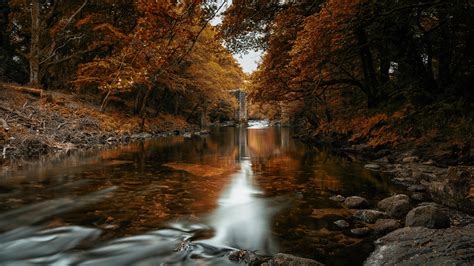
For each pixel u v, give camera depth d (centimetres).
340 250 409
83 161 1201
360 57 1845
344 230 482
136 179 877
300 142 2402
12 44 2897
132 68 658
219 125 6719
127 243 438
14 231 481
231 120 7775
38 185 786
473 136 1002
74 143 1686
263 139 2739
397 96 1677
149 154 1473
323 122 2642
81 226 503
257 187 788
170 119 4169
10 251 414
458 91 1309
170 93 4306
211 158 1366
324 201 652
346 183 830
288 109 3431
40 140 1397
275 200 663
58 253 409
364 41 1452
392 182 834
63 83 3036
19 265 377
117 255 402
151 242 440
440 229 416
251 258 378
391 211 536
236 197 689
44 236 462
